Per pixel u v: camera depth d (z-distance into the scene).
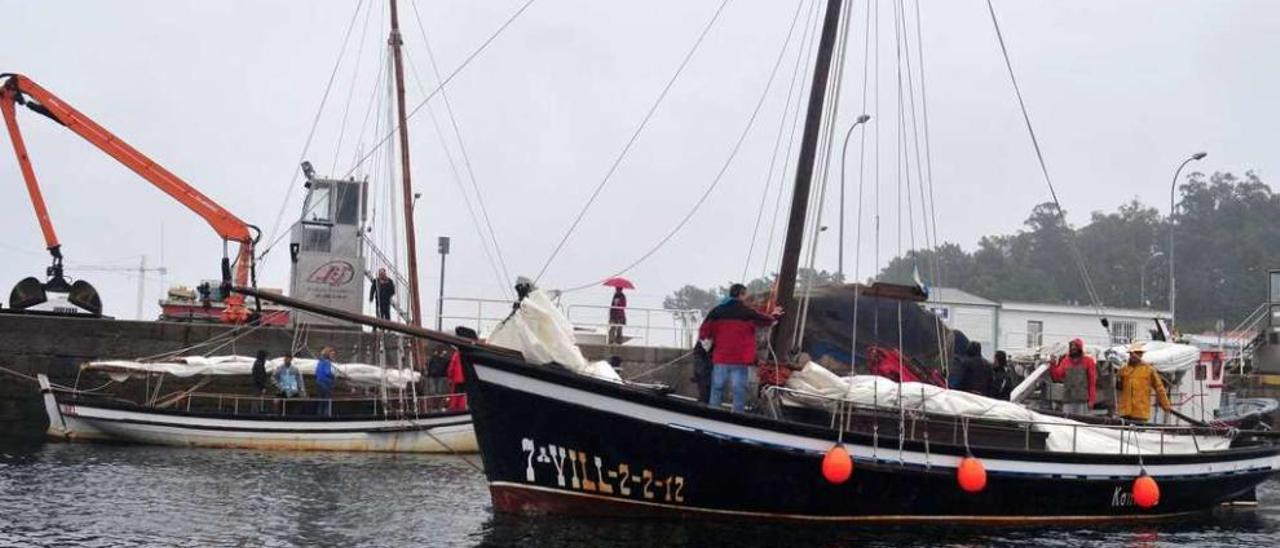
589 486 12.52
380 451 22.77
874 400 13.42
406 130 29.91
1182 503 15.81
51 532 12.51
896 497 13.30
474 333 13.19
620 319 30.23
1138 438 15.49
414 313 28.80
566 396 12.27
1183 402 18.92
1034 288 94.56
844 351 15.76
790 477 12.74
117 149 29.81
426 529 13.18
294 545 12.10
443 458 21.95
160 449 22.00
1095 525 14.85
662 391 13.00
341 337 27.20
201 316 31.28
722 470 12.53
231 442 22.66
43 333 25.58
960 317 45.25
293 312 29.70
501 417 12.43
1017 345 45.47
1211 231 99.56
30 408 25.36
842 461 12.35
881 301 16.08
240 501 15.30
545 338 12.73
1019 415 14.02
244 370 24.30
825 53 15.22
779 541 12.16
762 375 13.97
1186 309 93.31
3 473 17.50
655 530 12.36
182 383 25.44
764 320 13.34
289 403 24.00
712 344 13.52
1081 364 16.92
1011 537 13.41
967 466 13.11
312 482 17.55
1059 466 14.17
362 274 30.30
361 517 14.10
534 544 11.50
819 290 16.33
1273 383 38.25
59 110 29.27
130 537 12.38
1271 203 101.69
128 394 25.48
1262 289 90.56
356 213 30.80
